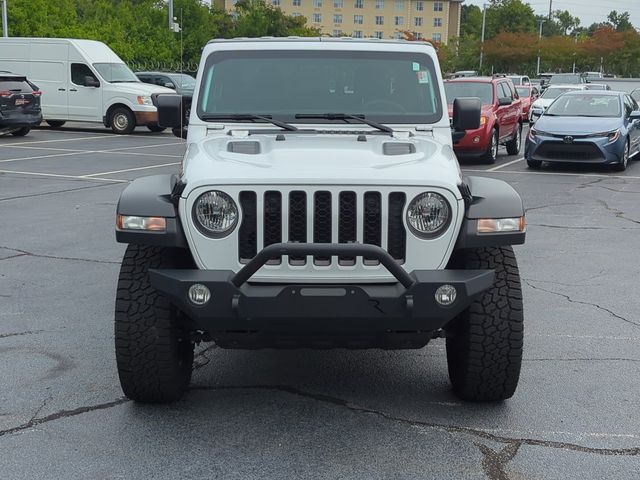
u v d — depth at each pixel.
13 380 5.33
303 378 5.47
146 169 16.92
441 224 4.43
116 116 26.06
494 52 71.25
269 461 4.25
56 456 4.29
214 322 4.29
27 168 16.84
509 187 4.80
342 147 5.01
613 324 6.67
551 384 5.34
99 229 10.36
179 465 4.20
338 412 4.90
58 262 8.59
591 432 4.62
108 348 5.96
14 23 41.09
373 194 4.38
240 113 5.73
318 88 5.83
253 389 5.27
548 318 6.82
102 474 4.10
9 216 11.22
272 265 4.34
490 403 5.02
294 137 5.38
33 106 23.61
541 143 17.11
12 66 26.55
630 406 4.99
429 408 4.96
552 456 4.33
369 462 4.25
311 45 5.93
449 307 4.22
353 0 129.62
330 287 4.22
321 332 4.37
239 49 5.92
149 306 4.63
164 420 4.75
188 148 5.41
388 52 5.90
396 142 5.20
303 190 4.33
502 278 4.71
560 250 9.54
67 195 13.19
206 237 4.39
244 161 4.66
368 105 5.79
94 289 7.56
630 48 74.38
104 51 26.92
